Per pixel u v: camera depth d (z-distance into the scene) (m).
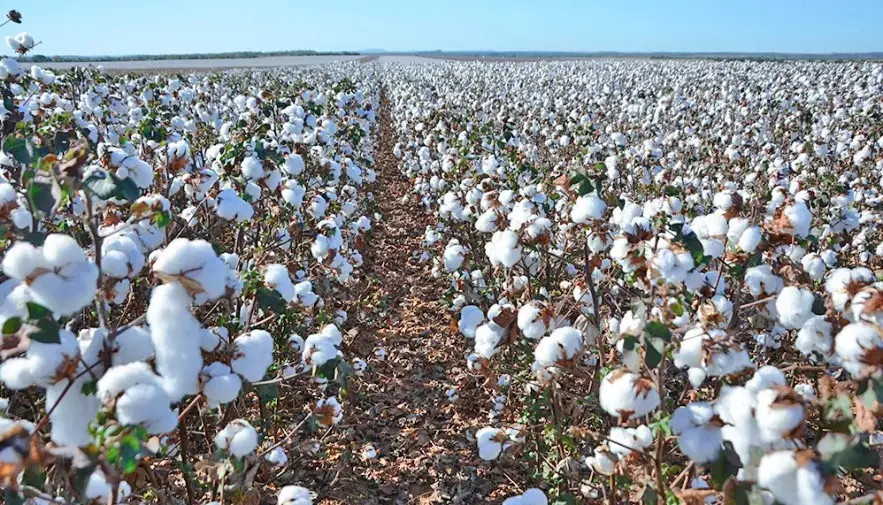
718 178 7.24
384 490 3.79
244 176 3.12
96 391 1.34
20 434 1.23
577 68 36.69
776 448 1.36
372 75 37.56
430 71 38.84
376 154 14.83
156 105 7.06
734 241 2.43
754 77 23.91
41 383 1.28
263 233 3.88
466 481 3.85
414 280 7.41
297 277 3.77
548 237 2.73
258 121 4.72
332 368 2.16
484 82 27.11
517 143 8.51
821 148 7.24
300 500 2.06
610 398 1.61
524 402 3.48
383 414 4.61
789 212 2.28
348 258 5.50
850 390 1.53
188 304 1.45
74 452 1.25
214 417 3.20
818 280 2.66
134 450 1.21
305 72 36.78
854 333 1.41
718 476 1.45
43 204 1.42
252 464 2.21
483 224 3.13
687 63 44.34
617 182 6.14
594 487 2.45
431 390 4.97
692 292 2.32
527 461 3.75
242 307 2.85
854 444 1.27
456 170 6.61
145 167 2.12
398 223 9.88
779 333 3.31
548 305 2.43
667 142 9.69
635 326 1.99
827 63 37.00
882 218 5.66
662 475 2.00
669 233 2.41
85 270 1.29
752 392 1.52
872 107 11.56
